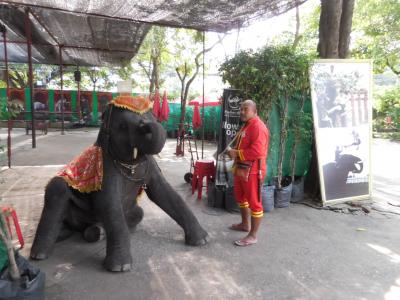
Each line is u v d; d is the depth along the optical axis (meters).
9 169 8.32
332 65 6.16
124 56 16.27
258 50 5.78
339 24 6.70
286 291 3.47
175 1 6.80
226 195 5.74
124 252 3.79
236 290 3.46
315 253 4.30
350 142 6.32
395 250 4.43
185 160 10.32
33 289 2.74
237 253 4.25
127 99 3.90
